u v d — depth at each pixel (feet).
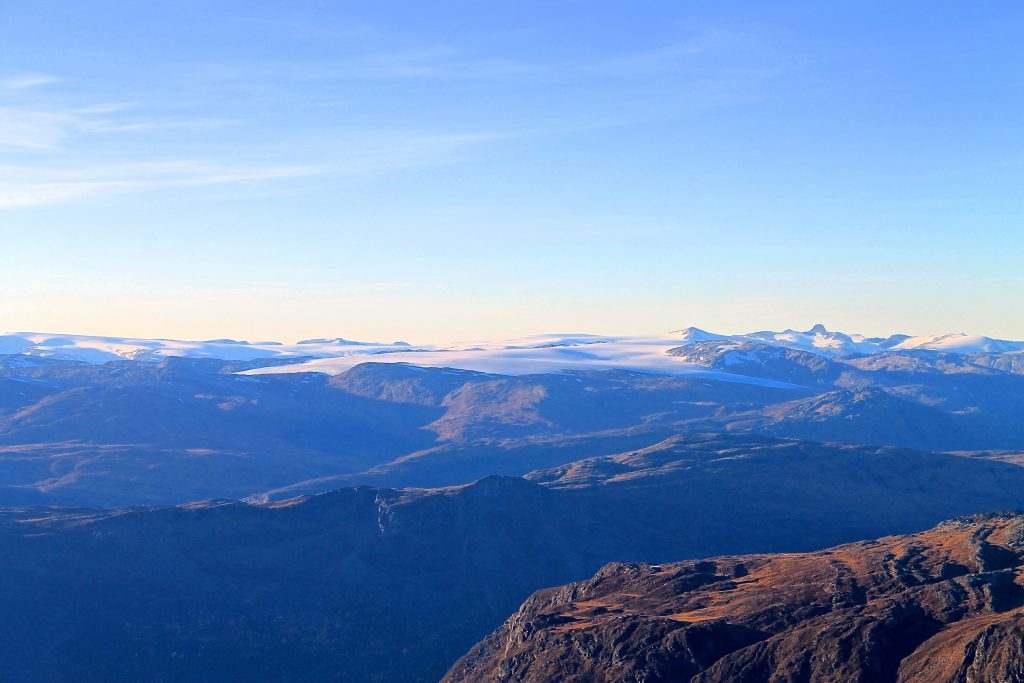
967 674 571.28
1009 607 634.02
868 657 623.77
